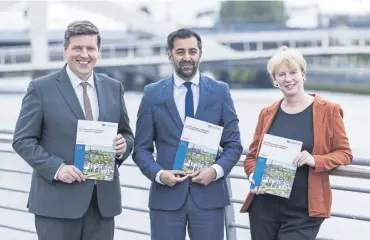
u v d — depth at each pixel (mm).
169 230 3572
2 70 35469
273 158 3363
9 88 37750
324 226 7891
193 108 3578
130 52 39375
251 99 34875
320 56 39469
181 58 3518
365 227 7844
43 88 3432
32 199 3516
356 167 3377
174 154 3561
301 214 3371
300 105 3420
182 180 3518
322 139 3336
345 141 3340
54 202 3428
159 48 41312
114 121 3516
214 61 35438
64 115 3410
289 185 3326
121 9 41469
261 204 3467
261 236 3486
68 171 3348
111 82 3580
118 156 3514
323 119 3355
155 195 3613
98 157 3400
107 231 3570
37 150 3385
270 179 3361
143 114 3629
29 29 38750
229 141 3604
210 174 3500
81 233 3545
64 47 3469
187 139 3529
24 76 38438
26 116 3422
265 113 3523
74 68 3426
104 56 38938
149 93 3631
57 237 3463
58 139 3416
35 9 36562
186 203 3555
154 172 3547
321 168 3273
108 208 3516
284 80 3359
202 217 3547
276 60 3385
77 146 3391
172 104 3568
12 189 5062
